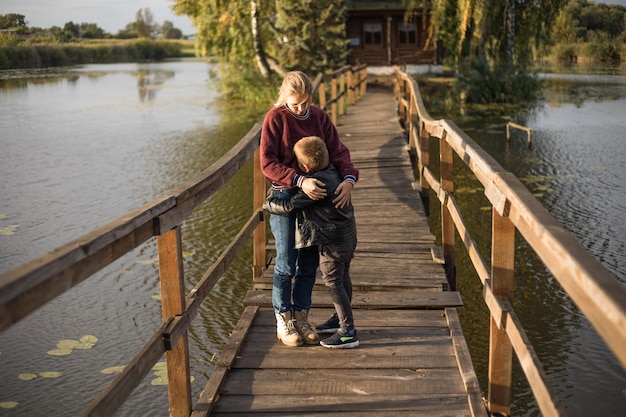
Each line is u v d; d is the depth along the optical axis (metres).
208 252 9.62
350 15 34.91
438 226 10.73
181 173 14.82
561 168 14.20
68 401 5.77
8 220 11.41
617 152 15.52
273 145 4.13
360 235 7.02
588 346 6.58
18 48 49.38
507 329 3.11
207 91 33.06
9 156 16.92
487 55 25.62
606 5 33.00
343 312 4.27
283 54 27.45
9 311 1.80
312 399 3.74
